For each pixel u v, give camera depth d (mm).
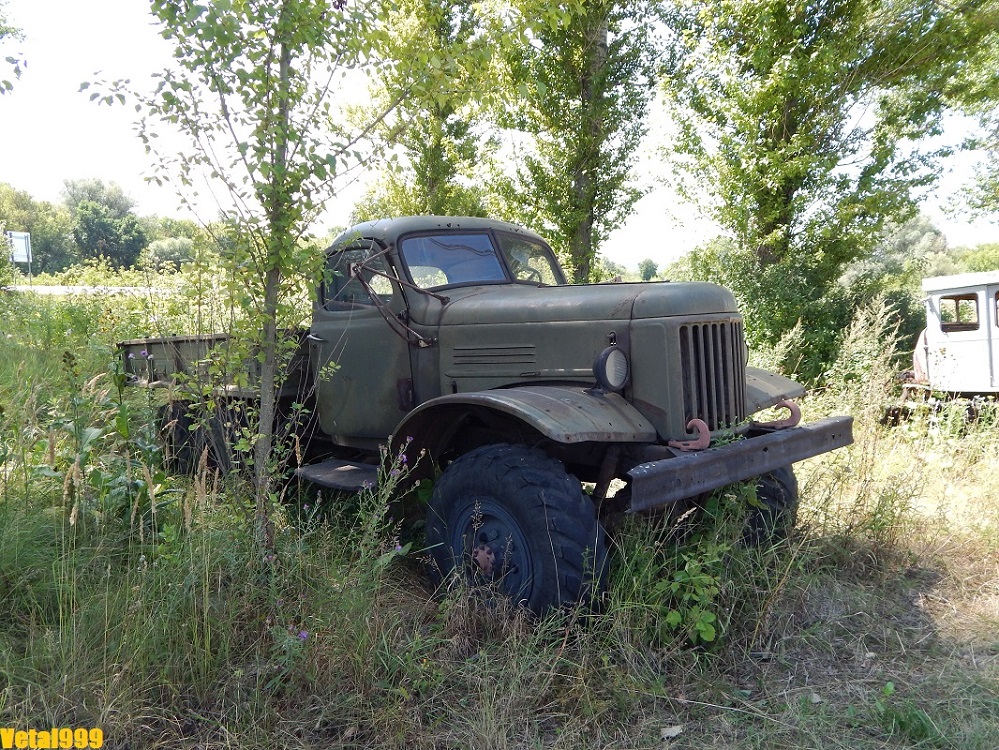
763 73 10469
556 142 11336
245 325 3338
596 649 3080
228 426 3787
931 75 10547
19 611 3188
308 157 3295
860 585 3963
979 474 5695
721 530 3771
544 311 3912
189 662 2818
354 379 4602
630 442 3738
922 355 8812
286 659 2783
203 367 4234
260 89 3207
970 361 8094
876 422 6094
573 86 11102
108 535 3496
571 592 3193
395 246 4430
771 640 3408
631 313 3688
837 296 11148
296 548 3354
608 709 2850
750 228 11086
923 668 3227
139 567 3174
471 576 3502
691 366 3672
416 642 2975
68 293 12148
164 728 2619
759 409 4258
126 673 2686
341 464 4547
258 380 3949
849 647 3393
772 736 2713
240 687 2730
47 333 9430
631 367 3680
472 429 4359
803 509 4566
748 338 10516
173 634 2881
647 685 2982
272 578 3168
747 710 2885
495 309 4066
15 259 19125
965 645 3426
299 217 3316
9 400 5168
